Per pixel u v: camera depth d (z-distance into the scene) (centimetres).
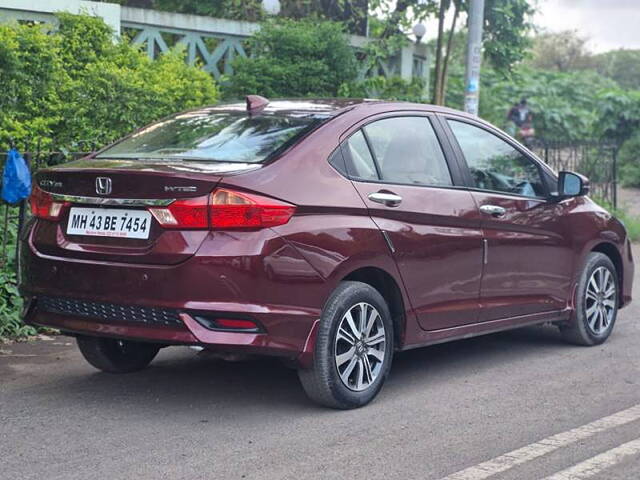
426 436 492
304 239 499
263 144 530
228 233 482
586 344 719
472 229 604
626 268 757
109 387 583
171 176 484
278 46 1341
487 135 653
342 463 450
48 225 530
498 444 480
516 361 670
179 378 608
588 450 471
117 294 496
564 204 695
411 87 1437
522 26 1585
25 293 539
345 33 1521
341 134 546
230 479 427
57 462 448
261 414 529
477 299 613
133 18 1252
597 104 2205
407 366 653
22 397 558
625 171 2144
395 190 559
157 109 1026
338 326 518
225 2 1491
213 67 1358
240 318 481
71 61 1041
